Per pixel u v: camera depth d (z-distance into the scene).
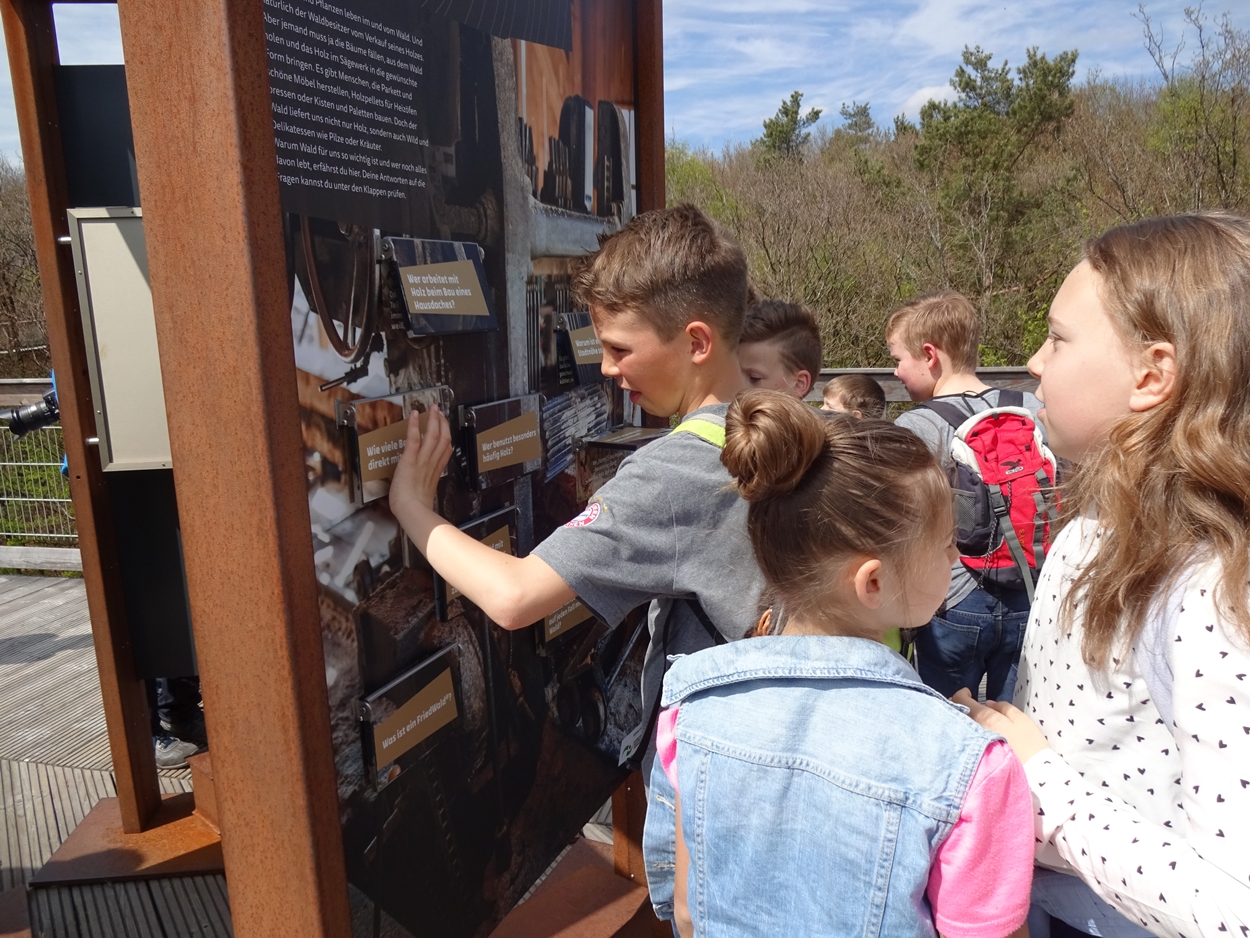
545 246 1.55
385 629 1.11
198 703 2.88
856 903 0.85
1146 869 0.83
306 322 0.95
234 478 0.86
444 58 1.23
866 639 0.95
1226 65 10.46
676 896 1.04
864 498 0.91
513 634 1.45
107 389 2.04
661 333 1.27
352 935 1.01
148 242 0.85
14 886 2.27
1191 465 0.86
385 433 1.09
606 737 1.80
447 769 1.26
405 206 1.14
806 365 2.23
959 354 2.78
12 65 2.00
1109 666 0.95
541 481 1.56
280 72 0.90
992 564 2.19
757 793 0.91
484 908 1.37
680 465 1.17
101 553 2.22
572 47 1.63
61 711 3.29
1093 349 1.00
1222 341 0.88
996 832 0.83
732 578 1.19
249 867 0.95
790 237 12.20
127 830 2.35
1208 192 10.77
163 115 0.81
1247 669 0.77
